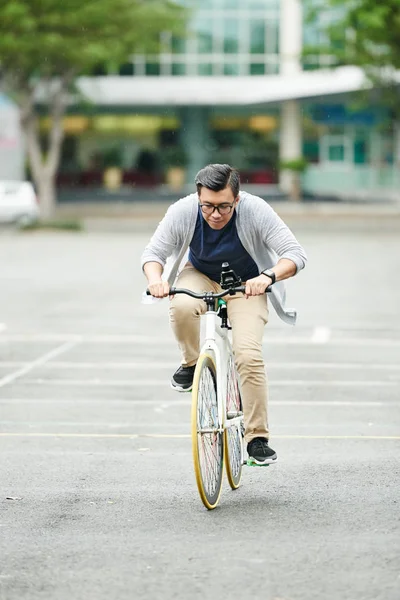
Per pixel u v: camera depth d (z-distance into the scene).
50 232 58.69
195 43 88.06
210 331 10.20
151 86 88.31
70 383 17.30
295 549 8.82
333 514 9.92
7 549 8.87
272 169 95.50
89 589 7.87
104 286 32.44
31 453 12.57
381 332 23.27
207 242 10.48
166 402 15.77
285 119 89.56
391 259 42.31
